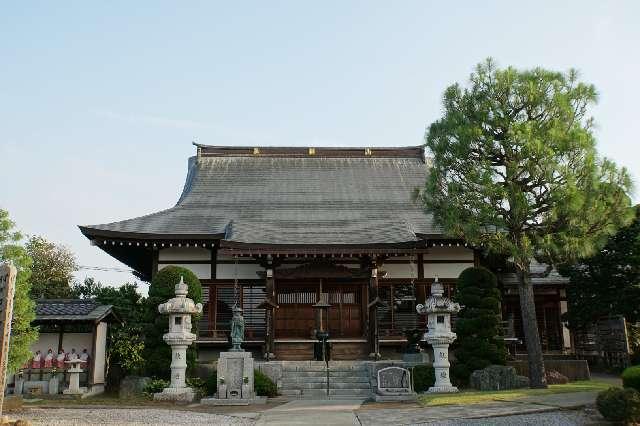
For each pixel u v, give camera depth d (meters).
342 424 12.62
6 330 11.48
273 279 23.89
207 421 13.39
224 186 31.73
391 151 35.28
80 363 19.86
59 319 20.17
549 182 16.81
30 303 15.97
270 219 27.86
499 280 27.67
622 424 11.66
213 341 24.34
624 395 11.77
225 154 34.62
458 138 17.97
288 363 21.14
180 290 19.16
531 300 18.39
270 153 34.84
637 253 24.97
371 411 14.51
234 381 17.55
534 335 18.12
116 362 22.27
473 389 18.81
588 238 16.52
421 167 34.38
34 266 36.00
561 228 17.14
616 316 25.36
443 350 18.84
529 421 12.19
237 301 25.44
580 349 28.83
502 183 17.83
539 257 17.83
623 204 16.53
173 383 18.19
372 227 26.23
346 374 20.41
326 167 34.06
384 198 30.91
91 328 21.06
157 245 25.20
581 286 27.19
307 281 25.08
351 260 24.97
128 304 24.28
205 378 20.64
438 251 26.38
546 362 21.02
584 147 16.66
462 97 18.75
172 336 18.27
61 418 13.81
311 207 29.61
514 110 18.03
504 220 17.62
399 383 17.33
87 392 19.73
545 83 17.78
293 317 24.91
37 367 19.86
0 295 11.90
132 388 19.33
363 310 24.77
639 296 24.56
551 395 15.47
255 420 13.55
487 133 18.19
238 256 24.14
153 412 14.97
